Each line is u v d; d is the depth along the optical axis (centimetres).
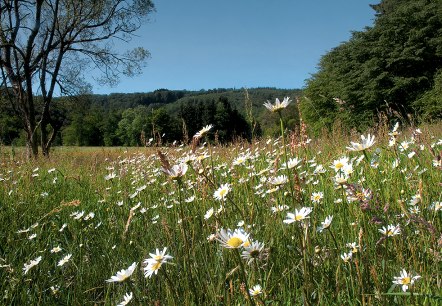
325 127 682
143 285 245
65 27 2512
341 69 3931
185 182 385
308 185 325
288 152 419
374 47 3622
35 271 298
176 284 226
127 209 425
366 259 179
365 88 3675
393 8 4919
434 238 177
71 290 276
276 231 250
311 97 4038
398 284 172
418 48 3516
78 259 324
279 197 278
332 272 204
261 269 215
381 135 539
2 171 714
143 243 319
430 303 160
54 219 420
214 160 595
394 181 291
